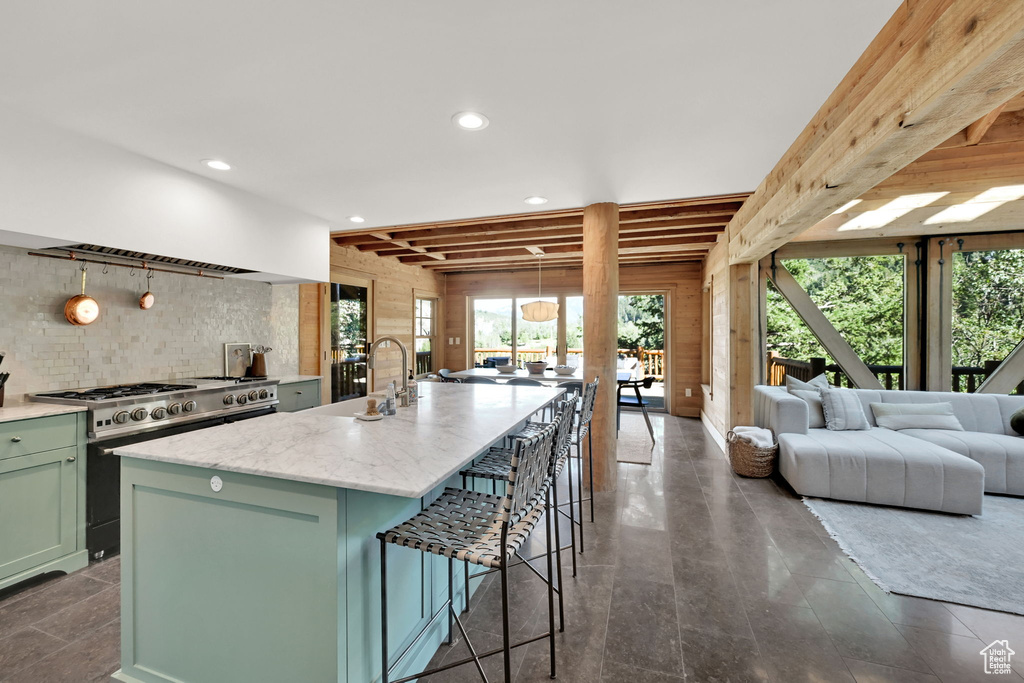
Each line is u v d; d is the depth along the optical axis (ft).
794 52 5.47
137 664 5.31
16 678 5.43
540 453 5.41
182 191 9.13
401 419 7.20
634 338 29.71
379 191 10.67
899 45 4.74
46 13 4.58
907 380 15.93
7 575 7.06
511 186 10.43
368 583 4.80
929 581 7.43
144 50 5.26
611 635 6.21
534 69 5.77
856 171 6.05
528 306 19.29
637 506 10.79
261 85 6.07
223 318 12.53
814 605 6.83
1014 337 15.60
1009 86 3.90
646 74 5.91
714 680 5.38
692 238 16.83
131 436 8.60
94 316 9.20
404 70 5.76
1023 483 10.95
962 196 10.94
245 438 5.88
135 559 5.28
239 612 4.76
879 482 10.62
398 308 21.39
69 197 7.34
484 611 6.79
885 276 18.40
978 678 5.36
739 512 10.39
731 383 14.37
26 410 7.54
